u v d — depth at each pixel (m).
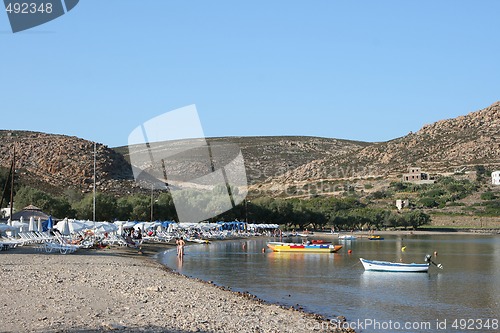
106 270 38.91
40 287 27.45
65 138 164.75
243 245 89.94
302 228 156.88
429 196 189.75
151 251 69.62
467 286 41.59
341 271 51.38
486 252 81.56
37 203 87.44
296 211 142.38
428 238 133.62
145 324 19.53
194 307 24.83
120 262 47.00
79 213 93.50
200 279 42.31
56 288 27.39
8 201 95.62
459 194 188.88
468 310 30.83
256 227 122.19
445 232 159.12
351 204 177.88
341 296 35.25
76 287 28.22
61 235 62.84
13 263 40.16
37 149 155.38
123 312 21.69
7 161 147.12
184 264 55.91
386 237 138.50
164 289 30.52
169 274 41.91
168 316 21.61
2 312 20.14
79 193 122.25
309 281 43.12
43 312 20.48
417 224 167.00
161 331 18.61
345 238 125.44
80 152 153.50
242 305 27.55
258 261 62.03
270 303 31.28
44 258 45.97
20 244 57.12
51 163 145.75
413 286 41.31
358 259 67.19
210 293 31.47
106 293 26.69
